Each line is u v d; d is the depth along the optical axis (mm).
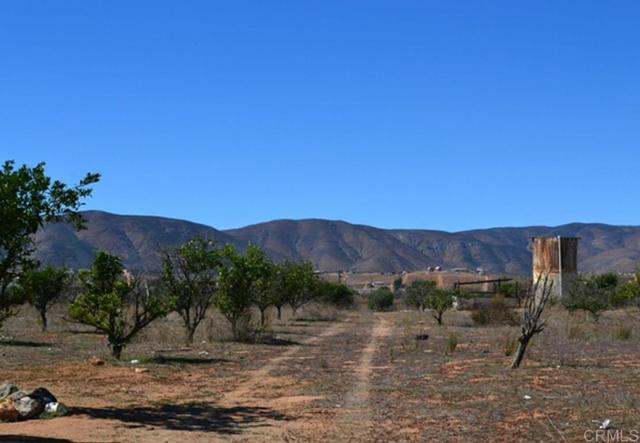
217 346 27859
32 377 18312
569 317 43750
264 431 12148
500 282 68188
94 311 22406
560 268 56469
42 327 33438
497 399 14797
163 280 28266
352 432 11992
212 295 30594
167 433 11914
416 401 14930
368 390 16594
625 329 31438
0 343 26578
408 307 72438
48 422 12562
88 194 13359
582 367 19938
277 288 48031
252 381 18344
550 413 12992
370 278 154000
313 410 14109
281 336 33844
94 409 14039
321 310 55062
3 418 12688
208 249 29844
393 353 25219
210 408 14391
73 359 22062
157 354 24203
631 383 16672
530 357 22656
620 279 67750
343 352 26031
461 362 21703
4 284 13602
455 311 59719
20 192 12797
